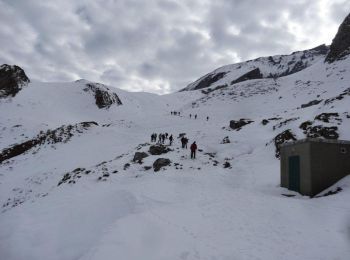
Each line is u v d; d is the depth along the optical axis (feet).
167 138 140.87
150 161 93.40
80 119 246.47
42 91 276.41
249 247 34.12
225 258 31.63
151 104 385.09
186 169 85.56
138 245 35.55
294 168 63.41
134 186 70.03
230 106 262.67
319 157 59.21
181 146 114.73
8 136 173.17
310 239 35.63
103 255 32.96
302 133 97.04
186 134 145.07
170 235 38.29
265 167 85.40
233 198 55.98
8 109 217.97
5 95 238.68
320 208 46.32
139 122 207.92
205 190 64.64
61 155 133.59
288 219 42.86
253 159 96.84
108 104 301.63
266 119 149.89
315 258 30.91
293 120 125.39
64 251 40.32
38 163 128.67
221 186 69.87
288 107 219.00
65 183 86.94
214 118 221.05
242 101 275.39
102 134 162.81
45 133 174.09
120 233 38.73
